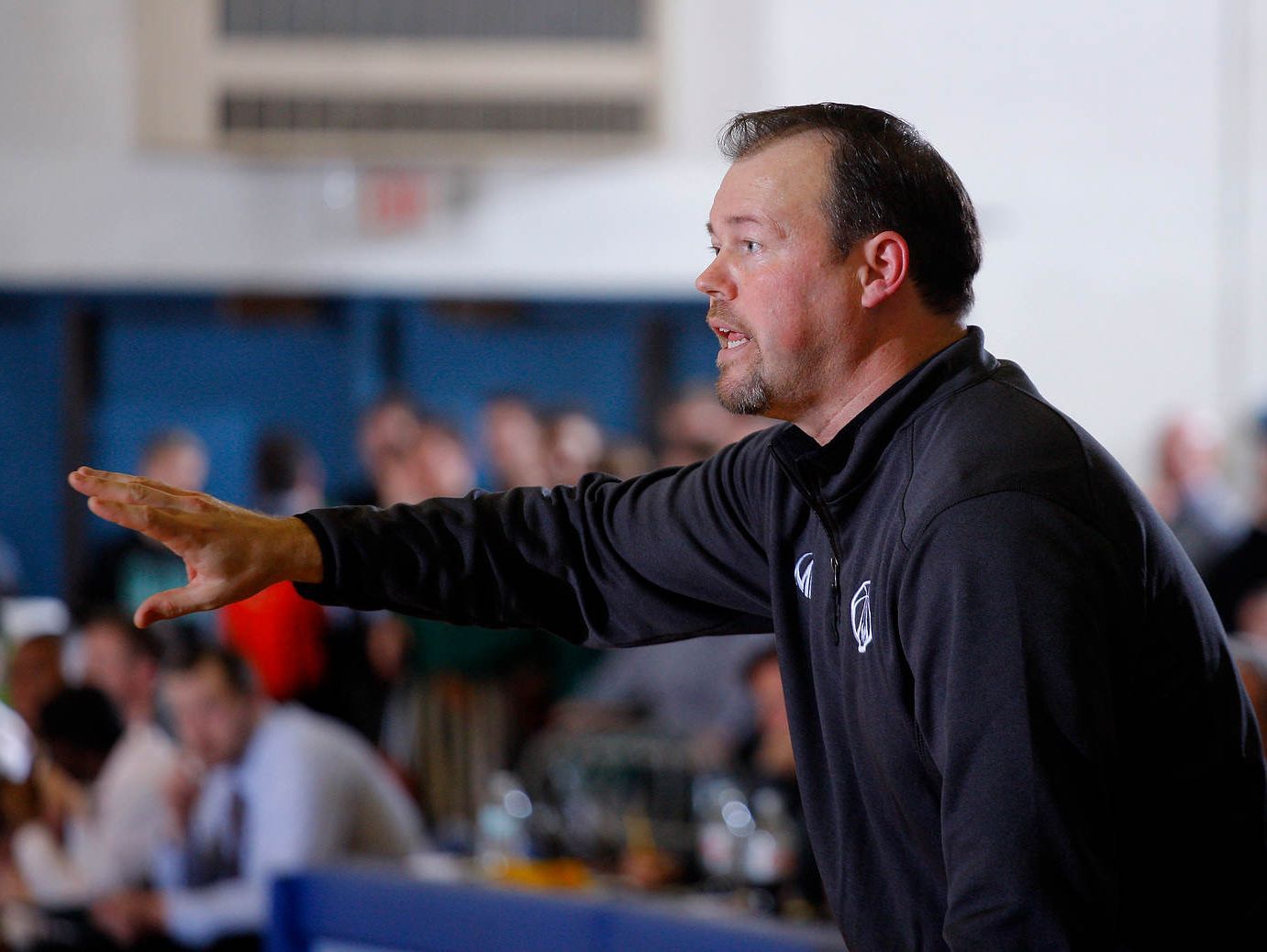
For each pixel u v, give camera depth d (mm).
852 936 3939
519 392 18062
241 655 9359
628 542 4523
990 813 3225
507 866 9367
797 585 4059
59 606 16531
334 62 16703
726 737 10953
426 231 17219
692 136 16938
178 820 9672
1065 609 3264
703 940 6137
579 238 17266
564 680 13391
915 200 3779
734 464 4375
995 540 3311
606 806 10180
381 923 7199
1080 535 3344
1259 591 12398
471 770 13102
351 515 4324
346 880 7348
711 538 4352
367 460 16766
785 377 3834
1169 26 17016
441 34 16734
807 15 16781
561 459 16016
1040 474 3402
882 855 3826
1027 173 17016
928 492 3482
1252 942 3764
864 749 3779
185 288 17344
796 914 8438
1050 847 3188
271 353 18094
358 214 17188
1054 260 17109
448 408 18125
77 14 16797
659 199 17188
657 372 18219
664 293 17719
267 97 16750
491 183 17219
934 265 3826
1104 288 17141
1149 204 17141
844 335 3803
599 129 16812
